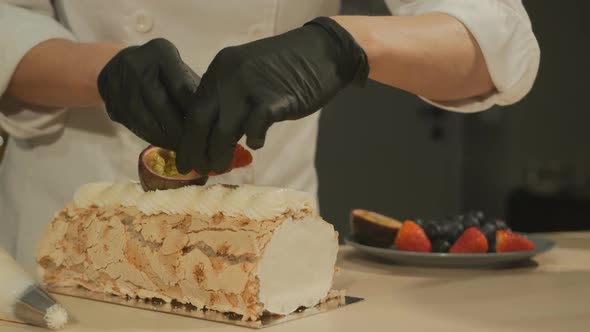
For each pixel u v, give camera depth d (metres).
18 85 0.95
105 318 0.79
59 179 1.04
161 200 0.84
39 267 0.90
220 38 1.02
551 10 2.54
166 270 0.82
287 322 0.77
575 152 2.52
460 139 2.76
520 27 0.96
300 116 0.78
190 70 0.82
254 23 1.03
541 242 1.04
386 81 0.91
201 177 0.86
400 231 1.05
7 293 0.77
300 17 1.05
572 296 0.84
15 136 1.00
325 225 0.82
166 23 1.01
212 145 0.76
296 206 0.80
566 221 2.48
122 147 1.03
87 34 1.02
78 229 0.89
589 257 1.04
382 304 0.82
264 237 0.78
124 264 0.85
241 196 0.81
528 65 0.97
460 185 2.77
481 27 0.93
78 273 0.89
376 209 2.64
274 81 0.77
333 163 2.55
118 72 0.83
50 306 0.76
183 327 0.76
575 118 2.52
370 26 0.87
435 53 0.90
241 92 0.76
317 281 0.82
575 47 2.50
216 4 1.01
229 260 0.79
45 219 1.04
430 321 0.77
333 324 0.76
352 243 1.03
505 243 1.01
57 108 0.99
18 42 0.93
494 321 0.76
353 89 2.54
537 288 0.88
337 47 0.80
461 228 1.07
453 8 0.95
